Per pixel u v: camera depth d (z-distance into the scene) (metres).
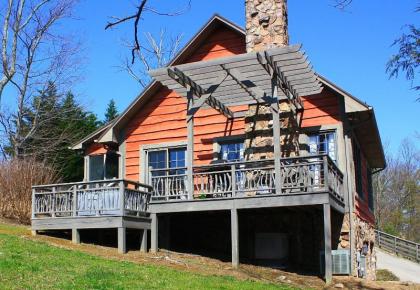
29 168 18.61
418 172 46.44
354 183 14.53
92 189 13.15
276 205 12.05
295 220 14.65
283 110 13.98
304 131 14.54
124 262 10.59
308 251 14.39
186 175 13.48
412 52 8.10
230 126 15.84
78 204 13.25
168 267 10.88
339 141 14.23
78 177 30.41
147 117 17.11
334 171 12.83
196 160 16.06
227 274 10.99
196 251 14.57
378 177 46.59
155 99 17.11
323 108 14.52
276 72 11.86
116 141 17.19
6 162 18.78
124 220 12.55
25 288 7.47
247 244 14.99
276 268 13.56
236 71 12.09
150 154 16.91
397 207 46.06
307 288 10.75
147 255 12.43
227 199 12.55
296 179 12.24
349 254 13.69
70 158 30.06
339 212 13.48
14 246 10.44
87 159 17.73
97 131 17.52
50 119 29.23
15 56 26.48
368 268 16.91
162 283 8.81
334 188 12.59
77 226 13.00
